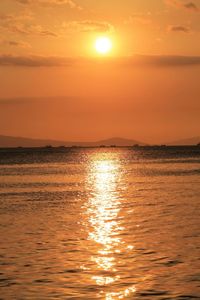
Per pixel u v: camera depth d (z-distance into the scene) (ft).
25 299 65.67
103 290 69.15
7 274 77.20
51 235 109.50
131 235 108.47
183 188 231.71
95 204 171.73
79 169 440.45
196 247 94.48
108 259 85.81
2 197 198.80
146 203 172.14
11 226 123.13
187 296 66.39
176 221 128.26
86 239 104.37
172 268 79.51
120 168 448.65
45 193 216.74
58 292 68.49
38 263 83.56
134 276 75.41
